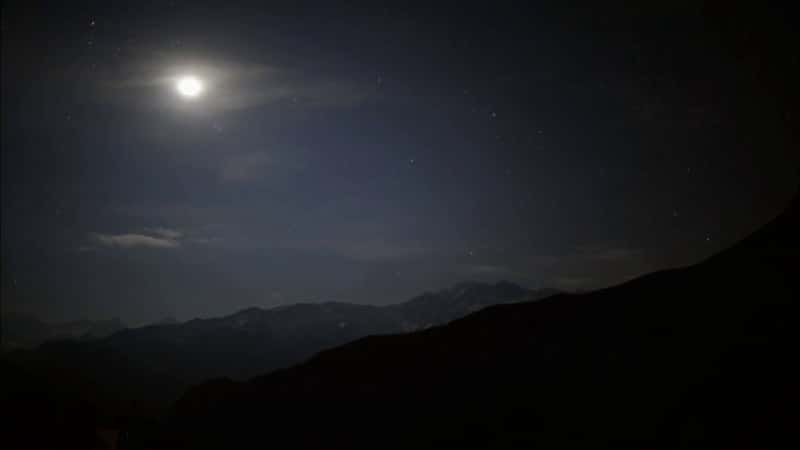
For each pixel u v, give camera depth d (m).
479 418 30.08
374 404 35.06
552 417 28.09
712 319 31.77
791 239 37.03
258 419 37.56
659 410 26.06
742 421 23.53
